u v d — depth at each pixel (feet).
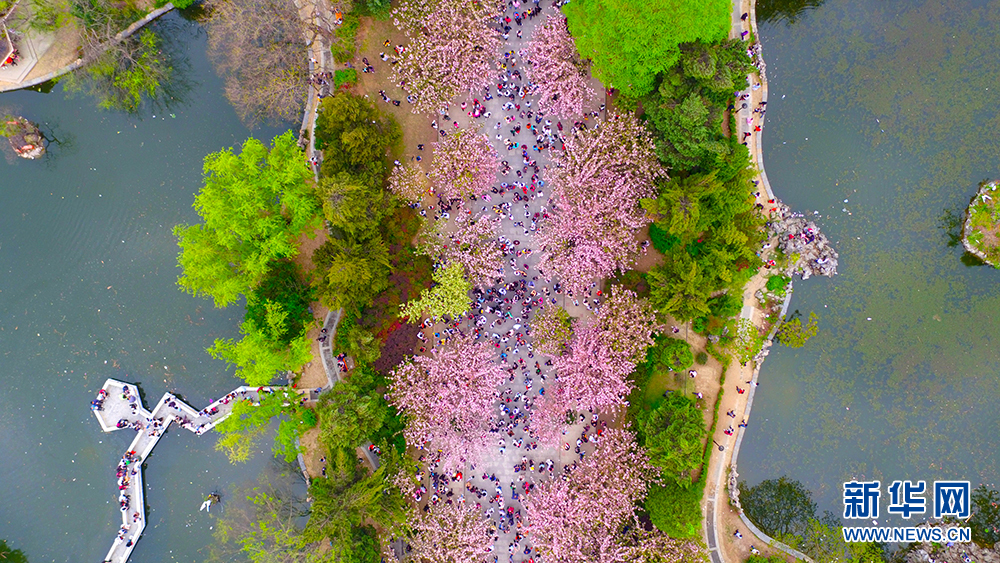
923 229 130.72
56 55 130.31
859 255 131.54
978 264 130.31
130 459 133.08
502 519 132.46
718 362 131.34
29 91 132.46
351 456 119.55
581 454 132.36
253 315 124.47
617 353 117.39
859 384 132.87
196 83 133.08
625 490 117.60
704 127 108.99
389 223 126.93
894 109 130.52
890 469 133.18
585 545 118.11
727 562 132.36
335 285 112.16
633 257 129.59
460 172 119.75
